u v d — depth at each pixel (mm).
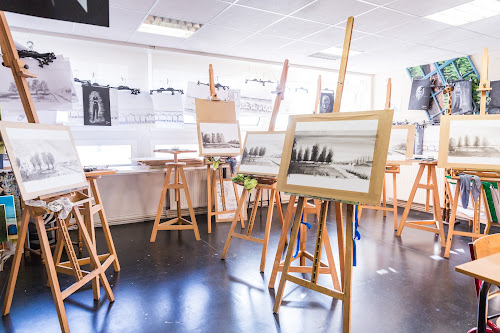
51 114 3963
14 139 1943
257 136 3463
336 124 2164
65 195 2262
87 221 2652
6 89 3283
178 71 5297
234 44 4883
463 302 2527
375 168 1910
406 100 6516
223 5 3475
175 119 4836
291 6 3520
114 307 2430
